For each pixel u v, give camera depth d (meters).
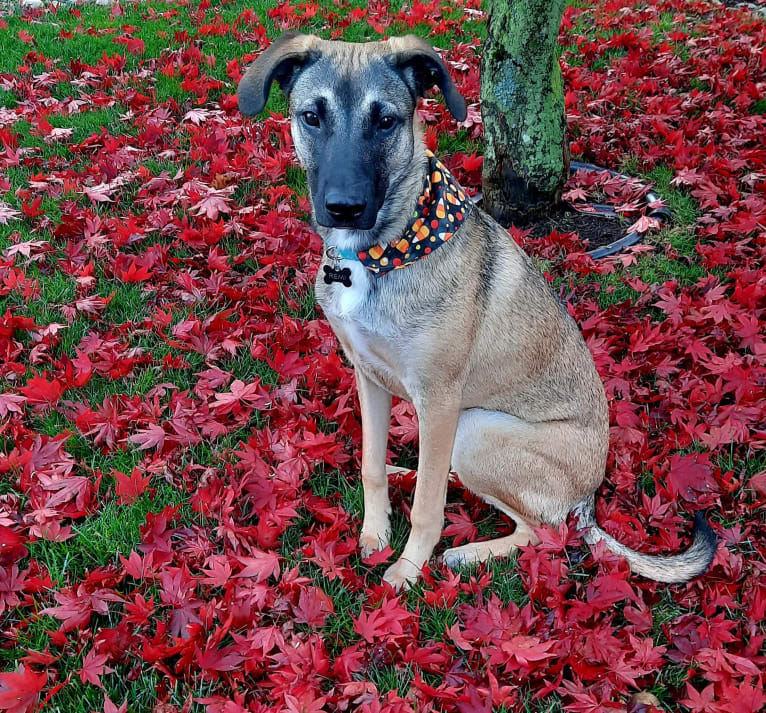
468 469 1.08
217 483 1.08
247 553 1.01
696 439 1.17
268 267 1.51
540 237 1.69
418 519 1.01
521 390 1.04
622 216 1.75
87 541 1.00
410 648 0.86
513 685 0.85
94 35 2.90
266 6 3.10
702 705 0.81
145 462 1.13
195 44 2.71
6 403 1.19
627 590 0.91
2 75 2.47
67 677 0.84
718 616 0.89
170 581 0.92
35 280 1.50
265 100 0.95
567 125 1.87
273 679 0.83
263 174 1.83
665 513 1.06
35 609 0.91
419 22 2.88
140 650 0.88
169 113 2.20
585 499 1.08
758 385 1.23
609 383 1.27
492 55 1.64
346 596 0.96
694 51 2.61
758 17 3.11
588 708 0.80
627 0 3.22
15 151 2.00
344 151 0.87
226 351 1.36
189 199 1.72
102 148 2.02
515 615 0.92
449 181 0.97
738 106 2.19
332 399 1.29
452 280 0.93
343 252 0.93
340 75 0.90
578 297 1.49
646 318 1.39
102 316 1.44
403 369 0.97
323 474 1.16
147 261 1.55
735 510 1.08
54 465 1.11
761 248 1.54
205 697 0.83
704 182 1.77
